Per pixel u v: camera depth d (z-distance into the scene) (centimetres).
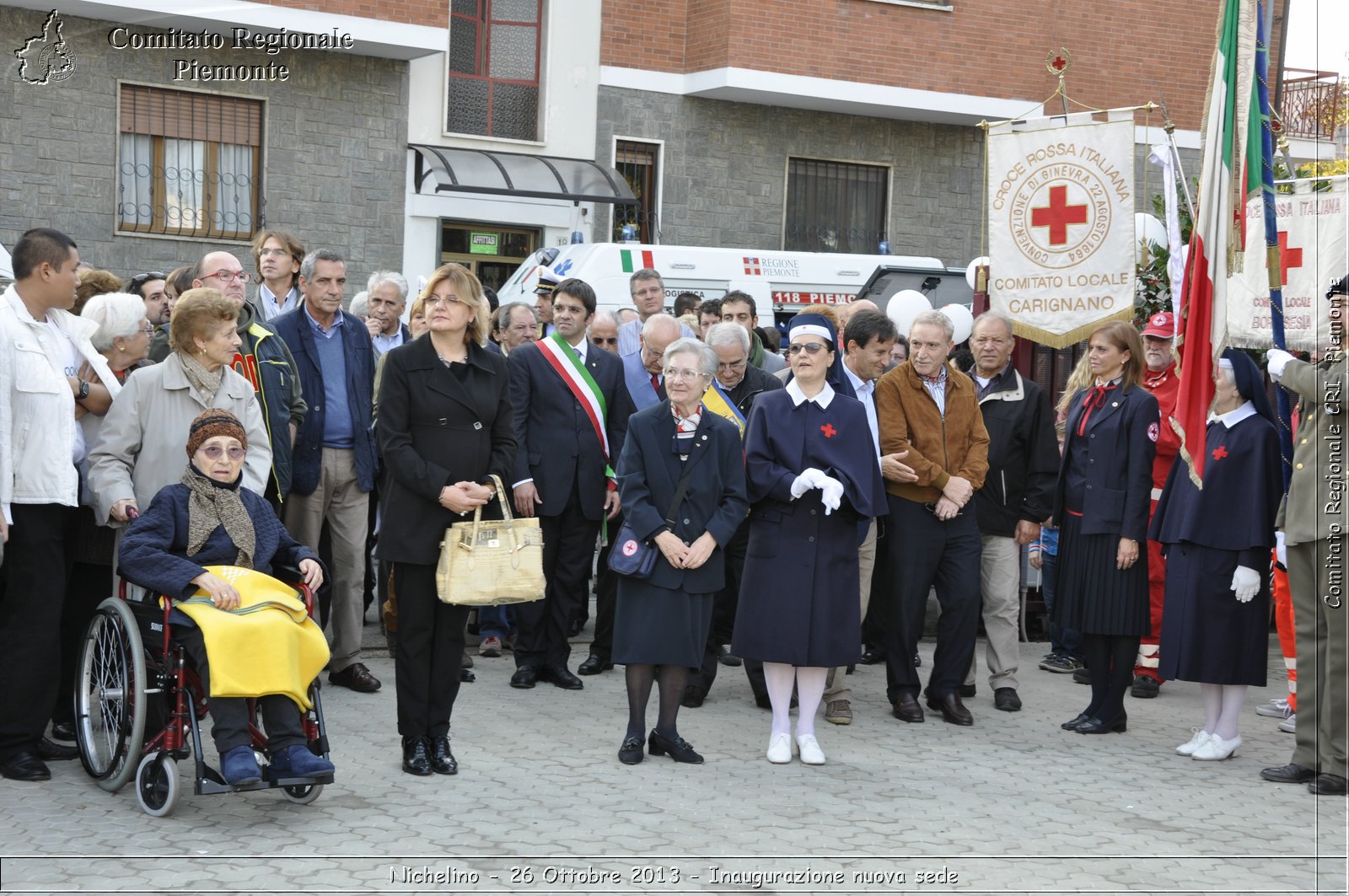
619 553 678
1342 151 1238
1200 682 730
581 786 636
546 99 1895
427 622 645
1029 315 1027
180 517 602
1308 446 683
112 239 1616
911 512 788
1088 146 1006
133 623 582
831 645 696
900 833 585
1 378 601
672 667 690
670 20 1961
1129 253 998
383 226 1761
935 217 2116
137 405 639
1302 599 688
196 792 551
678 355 692
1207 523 729
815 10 1945
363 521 809
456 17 1853
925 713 823
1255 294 955
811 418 712
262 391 737
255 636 560
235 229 1684
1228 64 772
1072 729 789
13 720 618
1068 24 2080
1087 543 792
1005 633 840
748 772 674
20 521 615
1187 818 625
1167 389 920
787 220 2045
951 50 2023
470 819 581
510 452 664
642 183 1977
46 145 1575
